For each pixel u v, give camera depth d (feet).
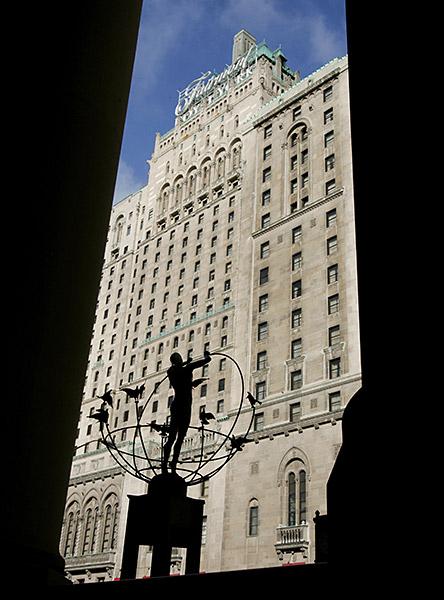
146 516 26.89
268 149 256.73
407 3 14.37
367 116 14.58
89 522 231.91
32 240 17.47
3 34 18.10
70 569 224.33
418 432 10.58
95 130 20.92
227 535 182.91
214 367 228.43
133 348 289.12
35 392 16.66
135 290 306.76
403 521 10.16
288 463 177.68
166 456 31.96
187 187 305.94
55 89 19.21
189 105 343.46
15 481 15.65
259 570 11.55
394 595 9.71
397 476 10.57
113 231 348.38
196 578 12.39
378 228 13.08
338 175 216.33
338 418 170.30
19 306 16.72
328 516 11.54
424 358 11.09
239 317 229.04
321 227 212.64
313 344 194.18
